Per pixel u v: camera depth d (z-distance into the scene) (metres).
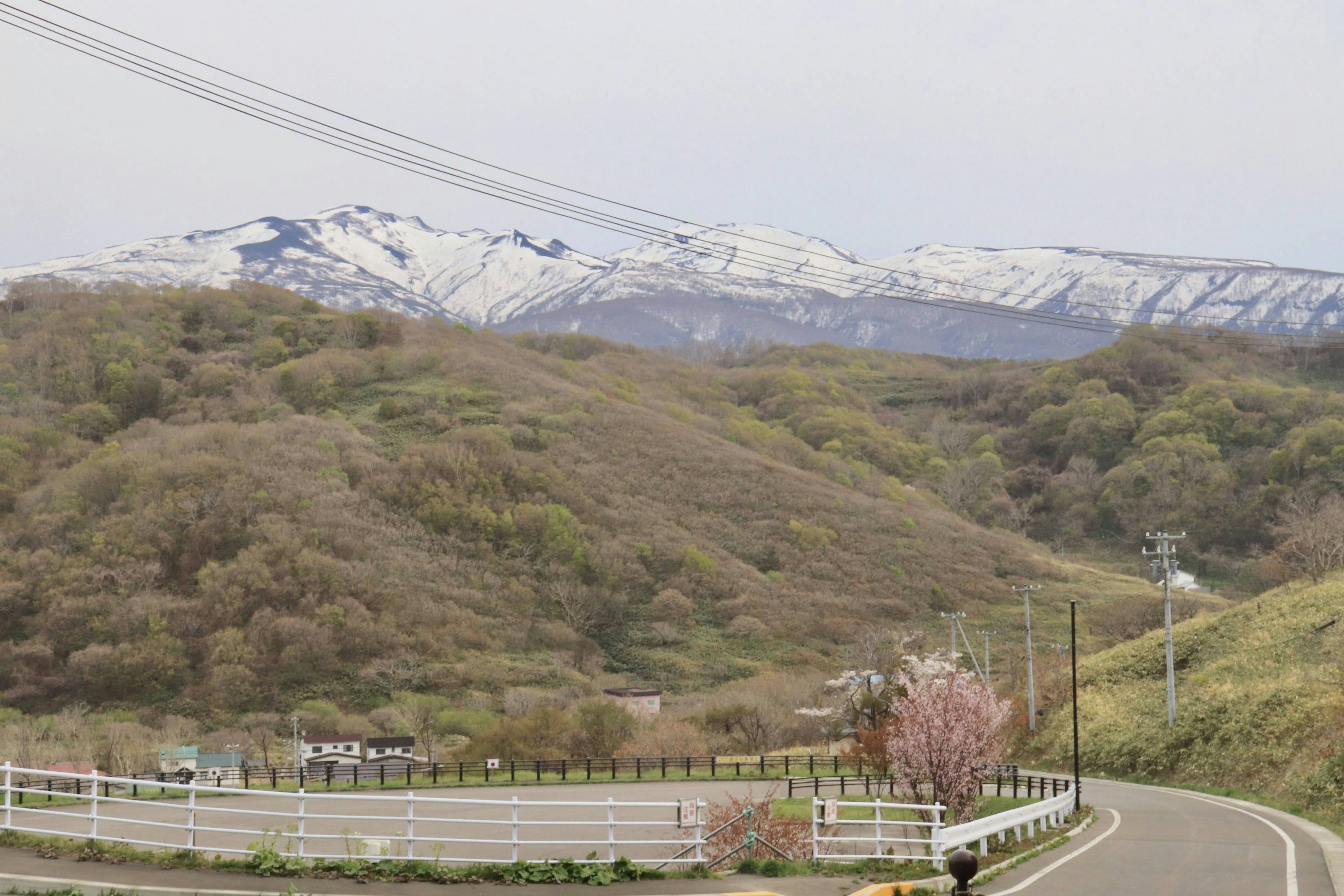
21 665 78.94
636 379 186.50
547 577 102.31
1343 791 31.48
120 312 149.12
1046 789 43.03
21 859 16.72
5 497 102.00
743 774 49.69
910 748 28.98
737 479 129.00
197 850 17.62
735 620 97.75
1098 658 69.81
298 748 63.34
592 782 44.94
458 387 141.50
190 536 94.81
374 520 103.94
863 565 111.31
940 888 17.44
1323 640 51.78
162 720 73.25
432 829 29.05
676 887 16.80
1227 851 22.62
